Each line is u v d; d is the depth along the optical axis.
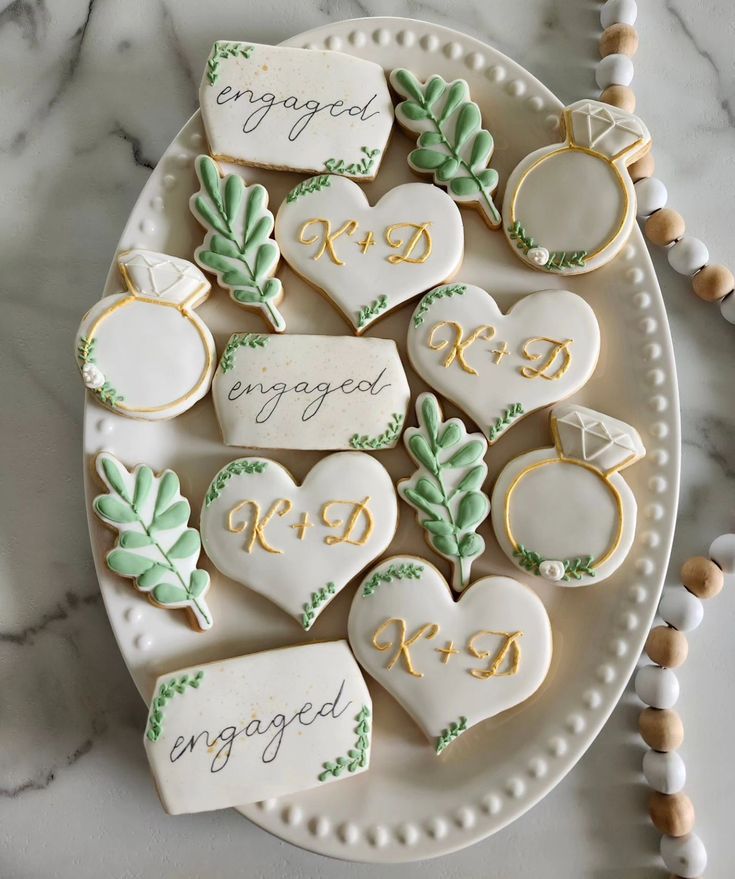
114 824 0.48
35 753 0.48
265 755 0.43
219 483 0.45
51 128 0.50
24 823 0.48
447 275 0.46
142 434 0.46
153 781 0.46
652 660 0.48
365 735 0.44
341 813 0.44
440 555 0.46
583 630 0.45
